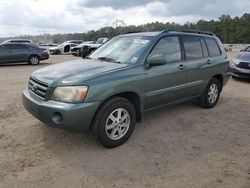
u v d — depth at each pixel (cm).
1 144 434
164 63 465
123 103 431
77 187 332
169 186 336
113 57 503
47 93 402
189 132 505
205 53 617
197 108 651
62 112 381
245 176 361
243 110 652
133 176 356
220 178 355
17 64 1730
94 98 396
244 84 988
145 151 425
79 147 430
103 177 353
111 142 425
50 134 473
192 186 337
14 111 599
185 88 555
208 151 430
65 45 3023
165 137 479
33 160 389
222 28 8519
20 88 861
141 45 493
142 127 521
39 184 336
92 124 413
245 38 8206
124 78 431
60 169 369
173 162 393
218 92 671
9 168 368
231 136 493
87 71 426
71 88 387
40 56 1714
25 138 457
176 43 541
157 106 510
